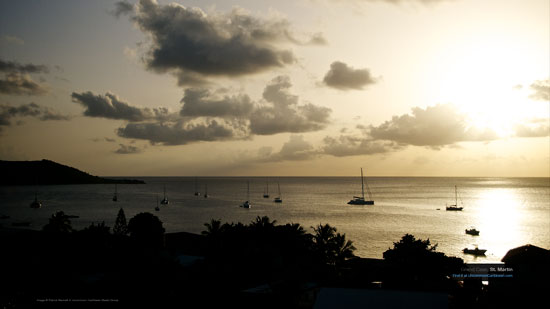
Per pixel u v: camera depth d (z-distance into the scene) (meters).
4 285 50.75
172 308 43.19
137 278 45.69
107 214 193.38
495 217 189.00
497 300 43.00
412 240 55.03
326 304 31.31
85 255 62.41
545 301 41.16
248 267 53.94
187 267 54.69
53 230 78.19
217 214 196.50
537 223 168.88
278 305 43.44
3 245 69.38
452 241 125.56
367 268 58.47
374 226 154.12
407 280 50.44
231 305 43.53
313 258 59.53
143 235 69.25
